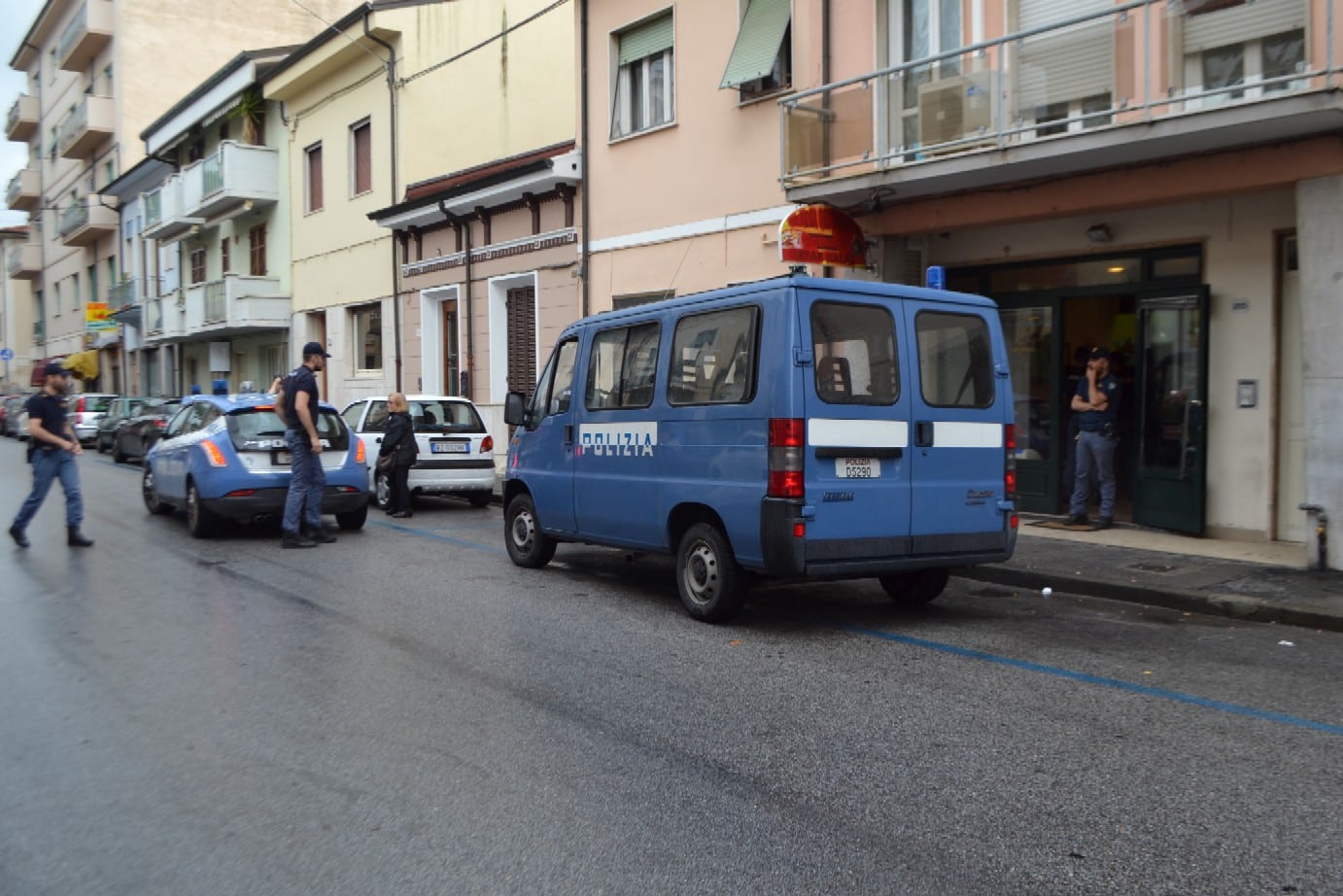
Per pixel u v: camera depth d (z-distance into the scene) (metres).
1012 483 7.59
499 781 4.44
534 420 9.41
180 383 36.16
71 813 4.12
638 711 5.39
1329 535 8.50
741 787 4.38
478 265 19.31
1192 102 8.90
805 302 6.75
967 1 11.03
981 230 11.97
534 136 23.17
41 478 10.71
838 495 6.77
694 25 14.31
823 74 12.40
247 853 3.77
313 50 23.47
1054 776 4.49
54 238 49.78
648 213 15.28
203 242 32.62
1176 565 8.92
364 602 8.14
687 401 7.48
